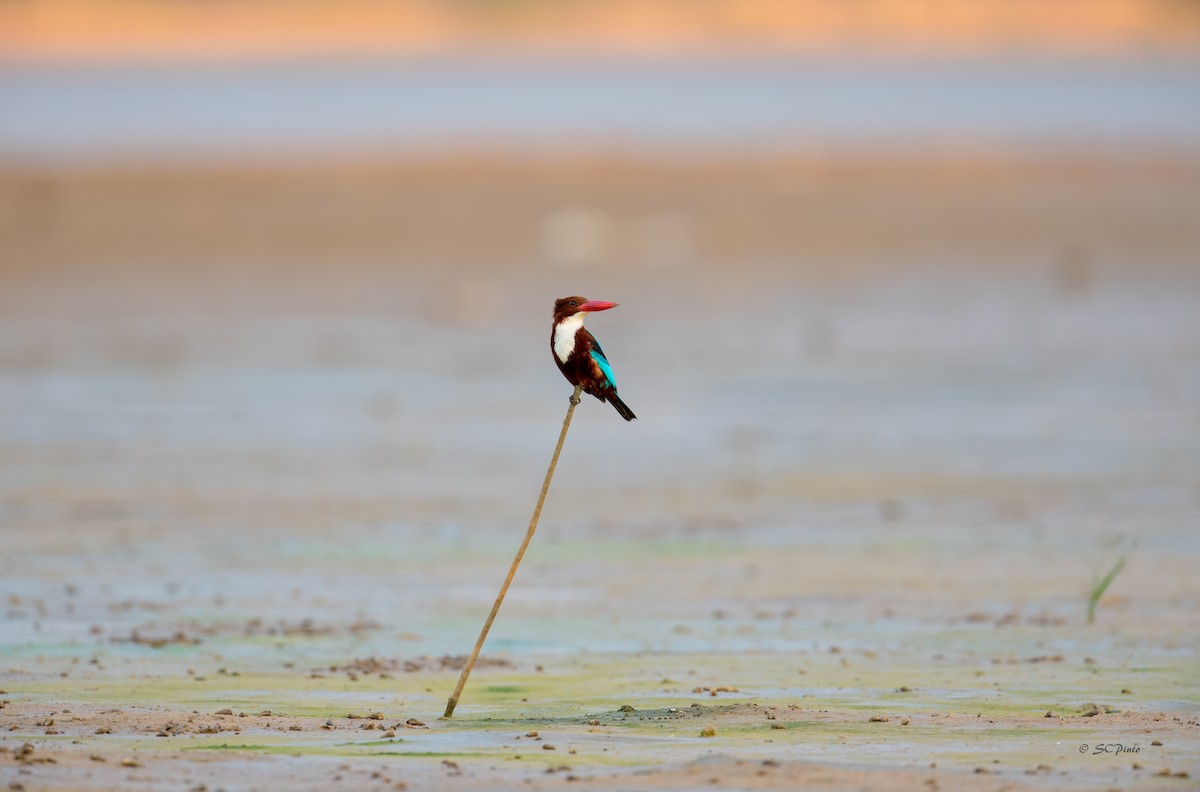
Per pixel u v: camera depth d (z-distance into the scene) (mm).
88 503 24359
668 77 183500
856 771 9875
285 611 17359
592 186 72938
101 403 33625
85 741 10984
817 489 25688
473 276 53469
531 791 9469
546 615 17234
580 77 184750
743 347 41125
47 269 54000
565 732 11484
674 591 18578
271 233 61406
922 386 35719
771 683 13711
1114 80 170750
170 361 38656
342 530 22562
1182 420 31391
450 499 24938
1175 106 132750
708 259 57781
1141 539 21547
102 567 19859
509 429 31297
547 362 39094
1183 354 39156
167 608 17406
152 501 24578
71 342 41156
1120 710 12336
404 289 50469
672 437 30547
